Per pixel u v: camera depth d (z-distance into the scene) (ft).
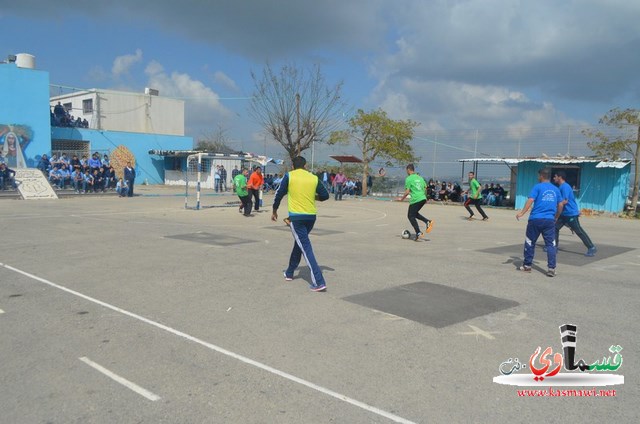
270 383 13.07
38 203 70.18
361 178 120.16
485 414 11.69
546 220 26.43
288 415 11.44
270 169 132.57
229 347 15.53
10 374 13.41
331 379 13.37
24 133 99.04
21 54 102.22
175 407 11.74
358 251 33.47
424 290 22.82
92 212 57.82
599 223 62.59
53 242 34.81
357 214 63.67
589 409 12.06
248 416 11.37
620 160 77.30
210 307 19.69
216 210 64.08
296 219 22.52
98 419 11.16
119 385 12.85
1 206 64.13
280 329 17.25
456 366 14.40
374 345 15.88
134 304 19.94
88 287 22.48
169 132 142.82
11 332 16.60
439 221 57.52
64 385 12.80
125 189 87.71
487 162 90.53
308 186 22.58
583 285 24.49
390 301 20.90
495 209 82.48
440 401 12.27
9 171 80.43
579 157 83.41
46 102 101.71
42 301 20.20
